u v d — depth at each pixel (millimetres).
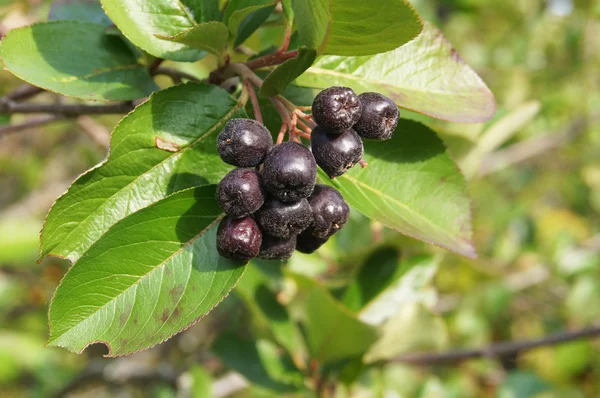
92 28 190
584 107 652
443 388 368
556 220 648
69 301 156
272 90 165
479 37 646
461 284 463
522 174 744
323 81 186
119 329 158
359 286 259
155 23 181
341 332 244
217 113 174
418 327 248
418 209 188
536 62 647
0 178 671
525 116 279
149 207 160
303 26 163
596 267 478
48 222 162
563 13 638
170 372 385
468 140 250
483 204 667
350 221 297
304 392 264
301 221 154
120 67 188
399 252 262
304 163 149
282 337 260
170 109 171
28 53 179
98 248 157
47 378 465
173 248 164
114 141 164
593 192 723
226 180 151
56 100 254
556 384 465
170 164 171
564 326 490
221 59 178
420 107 184
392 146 190
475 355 318
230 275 165
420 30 153
